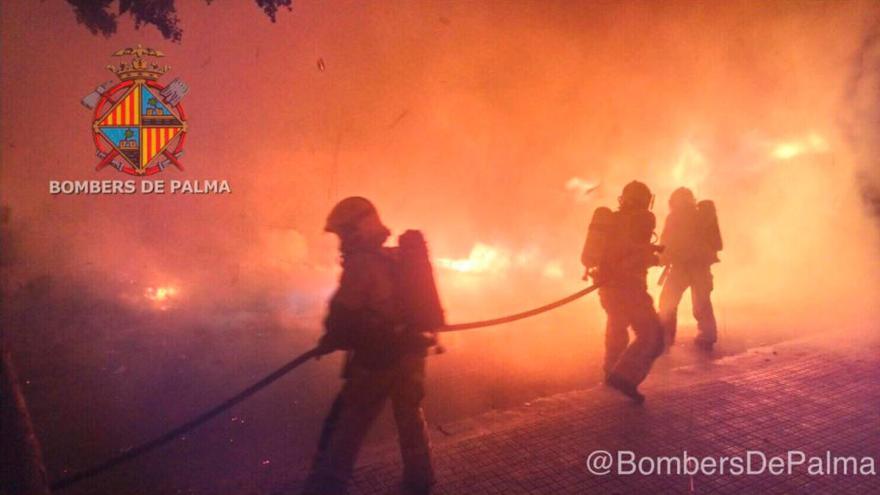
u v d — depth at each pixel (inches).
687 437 143.9
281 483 125.3
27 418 86.7
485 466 130.5
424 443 118.4
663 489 121.2
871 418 153.7
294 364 105.4
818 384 176.9
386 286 106.5
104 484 128.9
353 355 108.9
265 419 161.9
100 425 157.2
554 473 127.6
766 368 191.3
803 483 123.1
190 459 140.1
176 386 183.6
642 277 168.7
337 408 111.3
